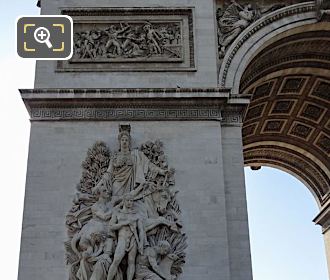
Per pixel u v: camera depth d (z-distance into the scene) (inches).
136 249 1450.5
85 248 1453.0
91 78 1724.9
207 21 1817.2
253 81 2047.2
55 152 1612.9
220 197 1563.7
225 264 1485.0
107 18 1818.4
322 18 1856.5
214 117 1665.8
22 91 1656.0
